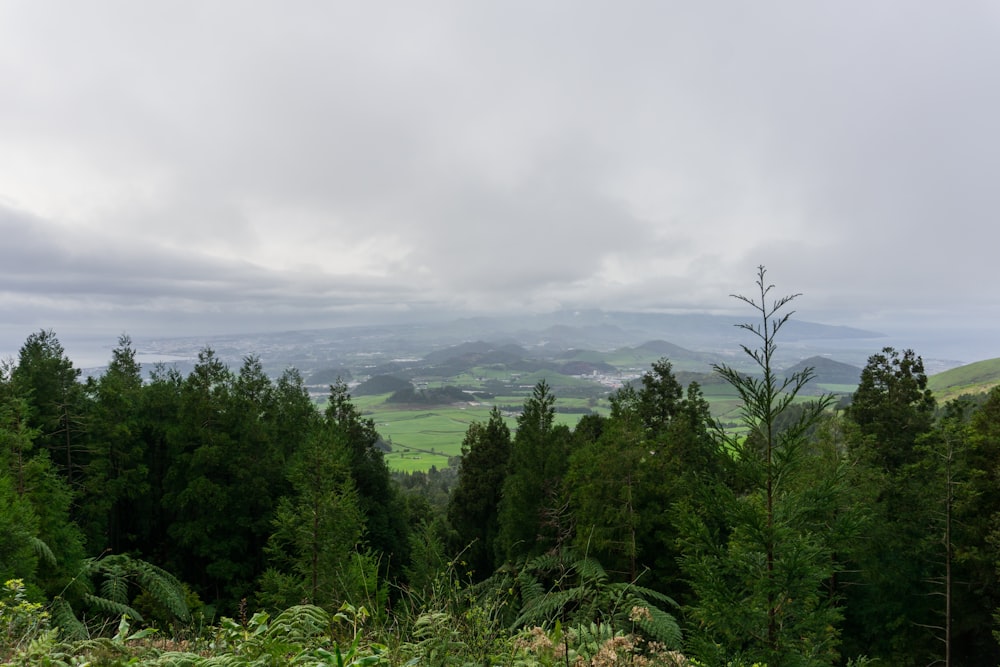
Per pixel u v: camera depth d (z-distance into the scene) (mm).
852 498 9578
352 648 2799
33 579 11031
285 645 3053
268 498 25422
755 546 6055
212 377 29234
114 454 26516
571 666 3369
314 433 23328
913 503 17938
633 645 3488
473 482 33531
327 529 13180
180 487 26094
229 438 26062
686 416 24766
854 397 26141
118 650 3322
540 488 24016
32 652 3146
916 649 17391
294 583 13148
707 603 6004
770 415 6145
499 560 26062
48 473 19500
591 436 32094
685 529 6602
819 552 5820
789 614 5750
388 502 33844
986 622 17125
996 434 18000
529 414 26531
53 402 25984
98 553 23969
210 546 24109
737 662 5363
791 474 6184
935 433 17984
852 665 5926
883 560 17484
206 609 12719
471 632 3285
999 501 16719
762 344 6309
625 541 16109
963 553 16047
